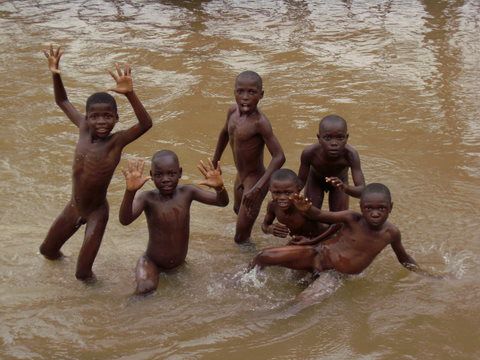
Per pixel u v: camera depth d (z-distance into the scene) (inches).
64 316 193.2
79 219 205.3
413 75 311.9
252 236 223.9
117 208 231.8
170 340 186.9
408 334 187.9
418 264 209.3
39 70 317.4
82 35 362.3
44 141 265.0
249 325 190.9
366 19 388.2
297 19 389.7
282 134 270.2
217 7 415.5
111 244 218.4
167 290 202.1
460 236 219.3
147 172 247.6
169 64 324.2
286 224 213.9
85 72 316.5
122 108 287.6
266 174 215.3
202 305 197.2
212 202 206.1
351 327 190.1
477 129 271.4
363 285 202.4
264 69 319.3
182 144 264.2
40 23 382.6
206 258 213.9
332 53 334.6
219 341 186.5
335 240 206.4
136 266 205.0
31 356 182.9
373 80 307.9
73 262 212.2
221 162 254.7
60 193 237.8
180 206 204.5
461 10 399.2
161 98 295.0
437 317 192.4
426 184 241.3
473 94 295.4
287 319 192.5
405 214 228.1
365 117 280.4
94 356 182.9
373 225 201.6
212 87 303.3
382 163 252.1
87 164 200.2
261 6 416.8
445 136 267.1
